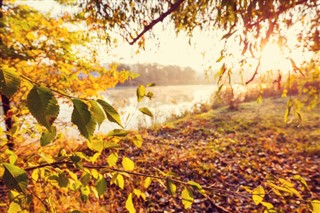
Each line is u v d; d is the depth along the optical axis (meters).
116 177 1.20
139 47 2.51
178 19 2.32
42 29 3.95
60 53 4.09
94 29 2.72
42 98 0.54
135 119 11.10
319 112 9.74
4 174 0.70
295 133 7.95
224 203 4.22
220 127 9.61
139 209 4.00
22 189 0.70
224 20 1.68
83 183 1.19
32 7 4.61
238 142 7.72
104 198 4.21
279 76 1.48
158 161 6.10
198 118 11.20
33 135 1.68
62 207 2.64
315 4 1.42
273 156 6.40
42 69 3.79
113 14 2.41
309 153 6.27
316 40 1.77
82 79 3.85
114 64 3.80
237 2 1.45
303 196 4.27
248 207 4.05
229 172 5.55
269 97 15.24
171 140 8.21
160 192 4.52
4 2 4.39
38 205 1.58
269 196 4.31
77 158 1.06
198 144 7.77
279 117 10.05
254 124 9.54
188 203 1.13
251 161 6.12
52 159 1.17
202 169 5.69
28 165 1.24
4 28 3.93
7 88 0.53
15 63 3.55
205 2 1.95
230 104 12.90
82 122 0.59
